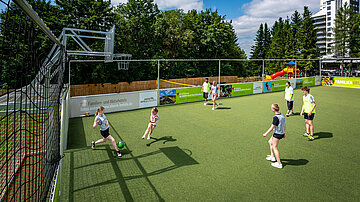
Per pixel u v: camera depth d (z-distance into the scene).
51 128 4.65
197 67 39.97
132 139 8.33
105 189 4.97
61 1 25.86
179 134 8.89
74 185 5.14
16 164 5.41
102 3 27.36
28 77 3.12
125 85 27.80
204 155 6.81
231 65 46.69
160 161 6.40
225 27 41.91
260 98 18.42
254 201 4.50
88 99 12.30
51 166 3.97
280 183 5.19
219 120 11.18
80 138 8.48
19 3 2.12
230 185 5.11
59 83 5.62
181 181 5.29
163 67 31.89
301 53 49.94
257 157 6.66
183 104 15.91
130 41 31.77
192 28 41.00
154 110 7.99
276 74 36.34
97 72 25.48
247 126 10.05
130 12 37.34
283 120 5.82
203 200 4.54
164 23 35.94
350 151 7.10
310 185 5.10
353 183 5.18
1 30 1.94
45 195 3.25
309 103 8.14
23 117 5.38
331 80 26.42
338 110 13.33
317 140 8.16
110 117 11.97
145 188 5.00
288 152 7.03
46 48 19.95
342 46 49.19
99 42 26.00
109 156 6.78
